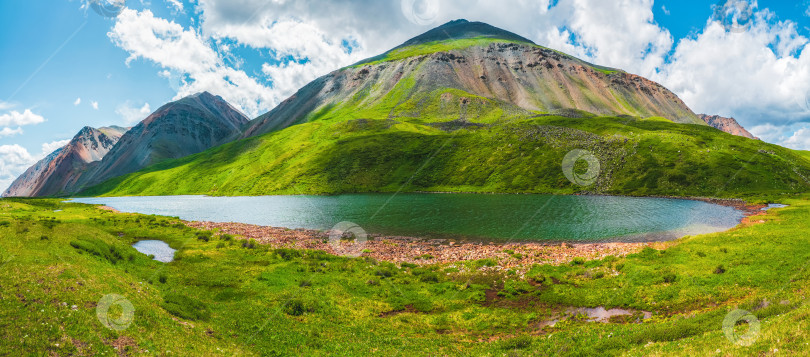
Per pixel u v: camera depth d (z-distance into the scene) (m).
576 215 80.75
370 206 111.62
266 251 49.50
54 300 19.03
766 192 102.50
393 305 30.41
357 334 23.78
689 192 110.50
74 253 28.80
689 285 29.02
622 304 27.98
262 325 23.84
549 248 50.38
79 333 16.53
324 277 36.62
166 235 61.28
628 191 118.50
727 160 124.81
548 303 29.81
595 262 39.34
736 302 24.64
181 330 19.91
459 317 27.64
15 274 21.28
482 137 193.38
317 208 112.19
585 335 21.06
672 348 15.32
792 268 28.73
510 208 95.50
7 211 74.62
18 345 14.72
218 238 60.16
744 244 38.06
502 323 26.20
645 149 140.50
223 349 18.80
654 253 39.59
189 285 32.97
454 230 69.75
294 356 19.48
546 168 145.88
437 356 19.97
